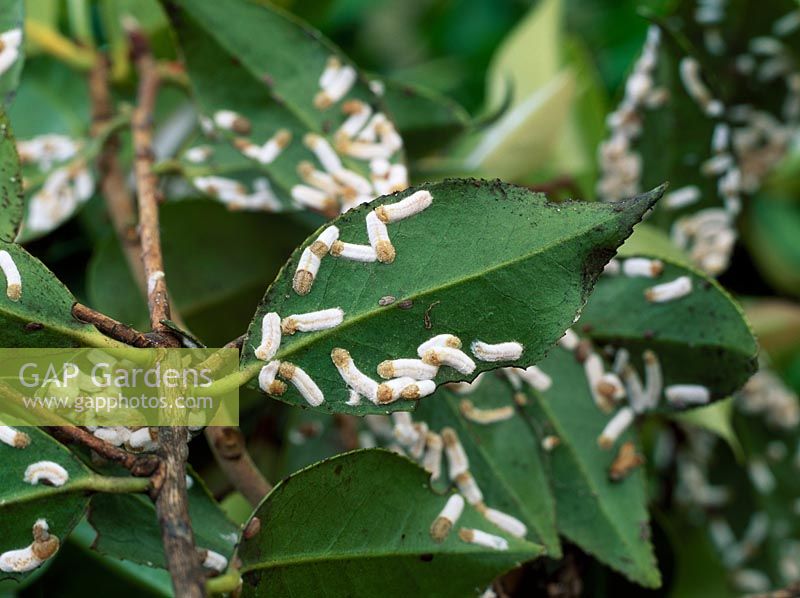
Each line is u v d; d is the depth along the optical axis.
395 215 0.32
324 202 0.37
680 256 0.40
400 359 0.31
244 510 0.38
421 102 0.41
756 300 0.52
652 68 0.41
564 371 0.36
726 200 0.42
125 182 0.41
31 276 0.31
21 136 0.43
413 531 0.31
